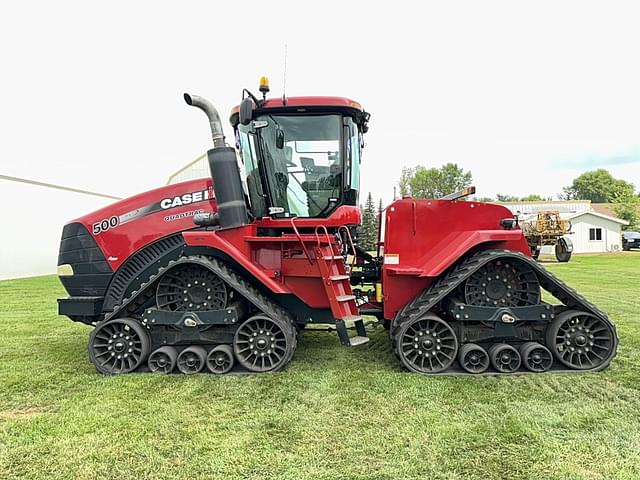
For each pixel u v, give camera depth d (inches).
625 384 163.9
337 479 105.7
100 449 121.7
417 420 135.8
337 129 200.8
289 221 200.2
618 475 105.6
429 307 176.2
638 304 340.8
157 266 206.1
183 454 118.4
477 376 174.2
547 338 181.9
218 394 159.8
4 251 698.8
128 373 186.2
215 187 189.2
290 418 138.8
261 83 195.2
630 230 1932.8
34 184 776.9
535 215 939.3
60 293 481.1
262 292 197.2
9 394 163.6
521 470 108.3
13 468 113.2
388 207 193.6
